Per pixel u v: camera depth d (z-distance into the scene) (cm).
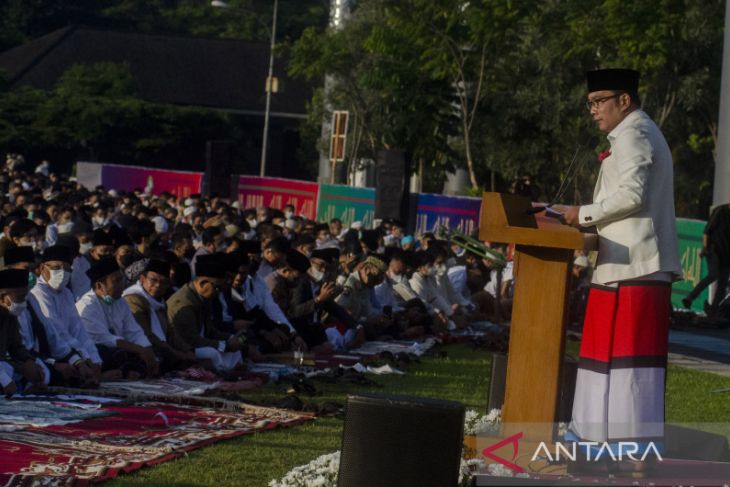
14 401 988
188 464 787
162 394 1046
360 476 637
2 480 692
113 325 1200
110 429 887
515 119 3881
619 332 648
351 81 4456
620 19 3338
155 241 1580
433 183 4681
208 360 1252
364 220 3212
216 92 7138
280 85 5666
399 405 633
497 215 636
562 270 642
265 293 1466
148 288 1245
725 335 2173
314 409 1027
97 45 7312
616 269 648
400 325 1750
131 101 6334
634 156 640
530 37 3791
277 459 818
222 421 955
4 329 1040
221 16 9444
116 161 6431
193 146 6550
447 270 2038
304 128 6650
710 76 3622
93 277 1189
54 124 6247
